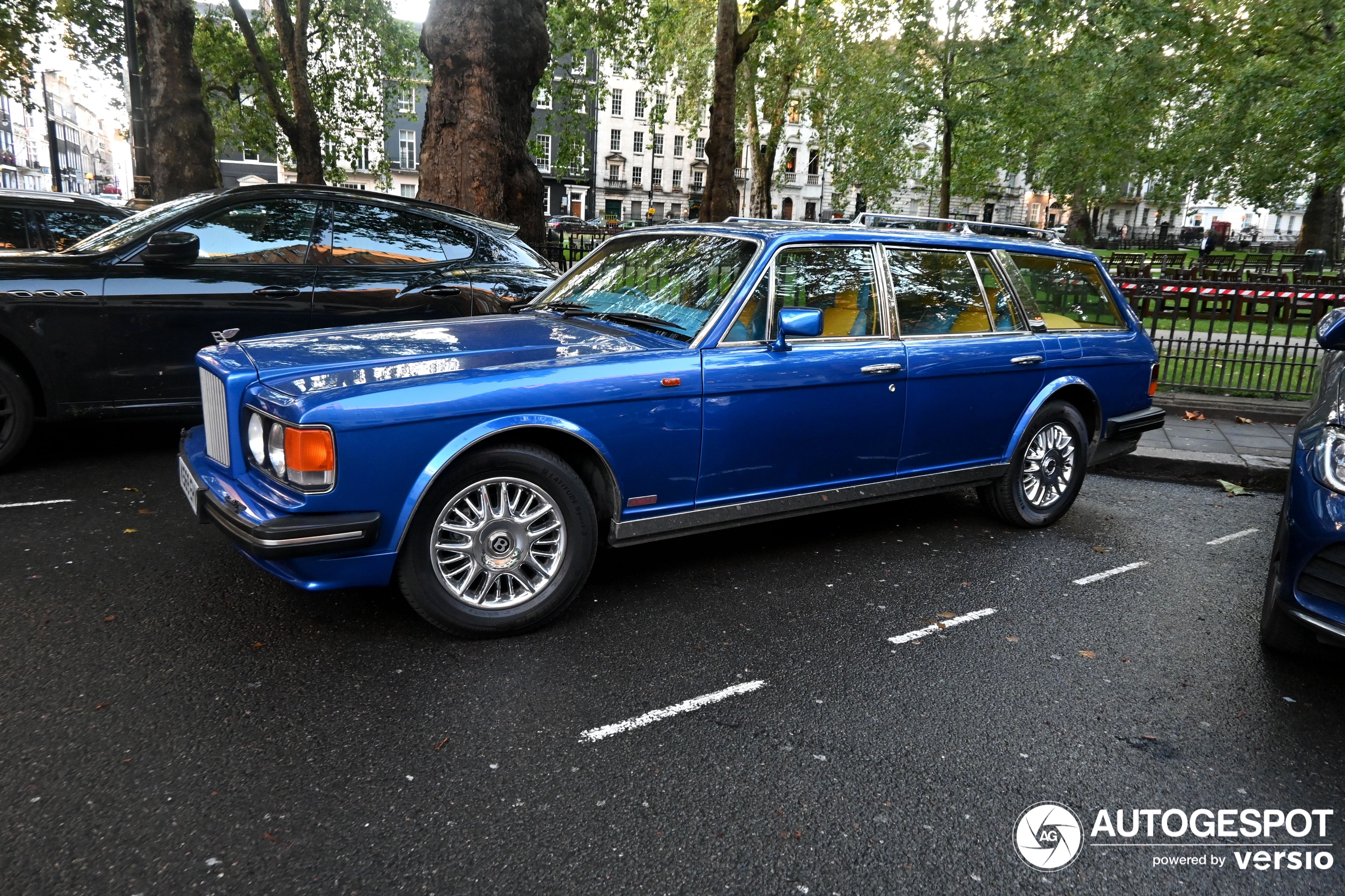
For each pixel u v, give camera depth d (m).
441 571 3.31
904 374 4.36
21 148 79.81
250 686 3.02
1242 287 8.70
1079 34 18.62
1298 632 3.47
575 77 23.16
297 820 2.34
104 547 4.26
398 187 67.12
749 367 3.85
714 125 17.91
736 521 4.02
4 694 2.90
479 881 2.13
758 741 2.82
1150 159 30.62
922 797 2.56
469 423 3.23
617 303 4.28
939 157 29.58
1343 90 19.67
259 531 2.94
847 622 3.79
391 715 2.88
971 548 4.86
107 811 2.33
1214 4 24.19
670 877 2.18
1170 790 2.65
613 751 2.73
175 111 13.20
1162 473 6.79
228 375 3.27
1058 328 5.13
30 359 5.25
